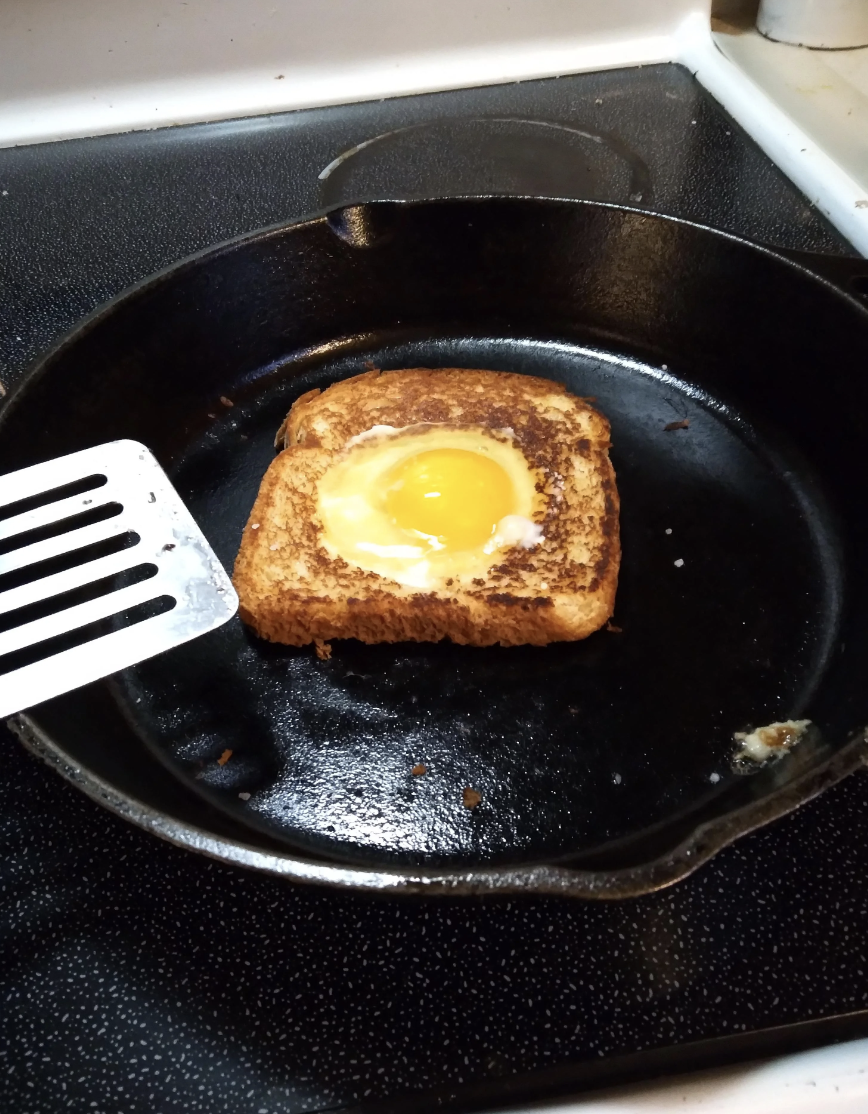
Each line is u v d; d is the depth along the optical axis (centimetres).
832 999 18
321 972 18
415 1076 17
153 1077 17
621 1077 18
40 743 18
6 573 22
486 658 24
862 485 26
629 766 22
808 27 42
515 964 18
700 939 18
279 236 29
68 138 40
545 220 30
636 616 25
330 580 25
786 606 25
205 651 25
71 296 32
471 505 26
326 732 23
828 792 20
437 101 41
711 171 36
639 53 43
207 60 40
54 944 19
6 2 36
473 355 33
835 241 33
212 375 31
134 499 22
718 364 30
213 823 21
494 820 22
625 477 28
